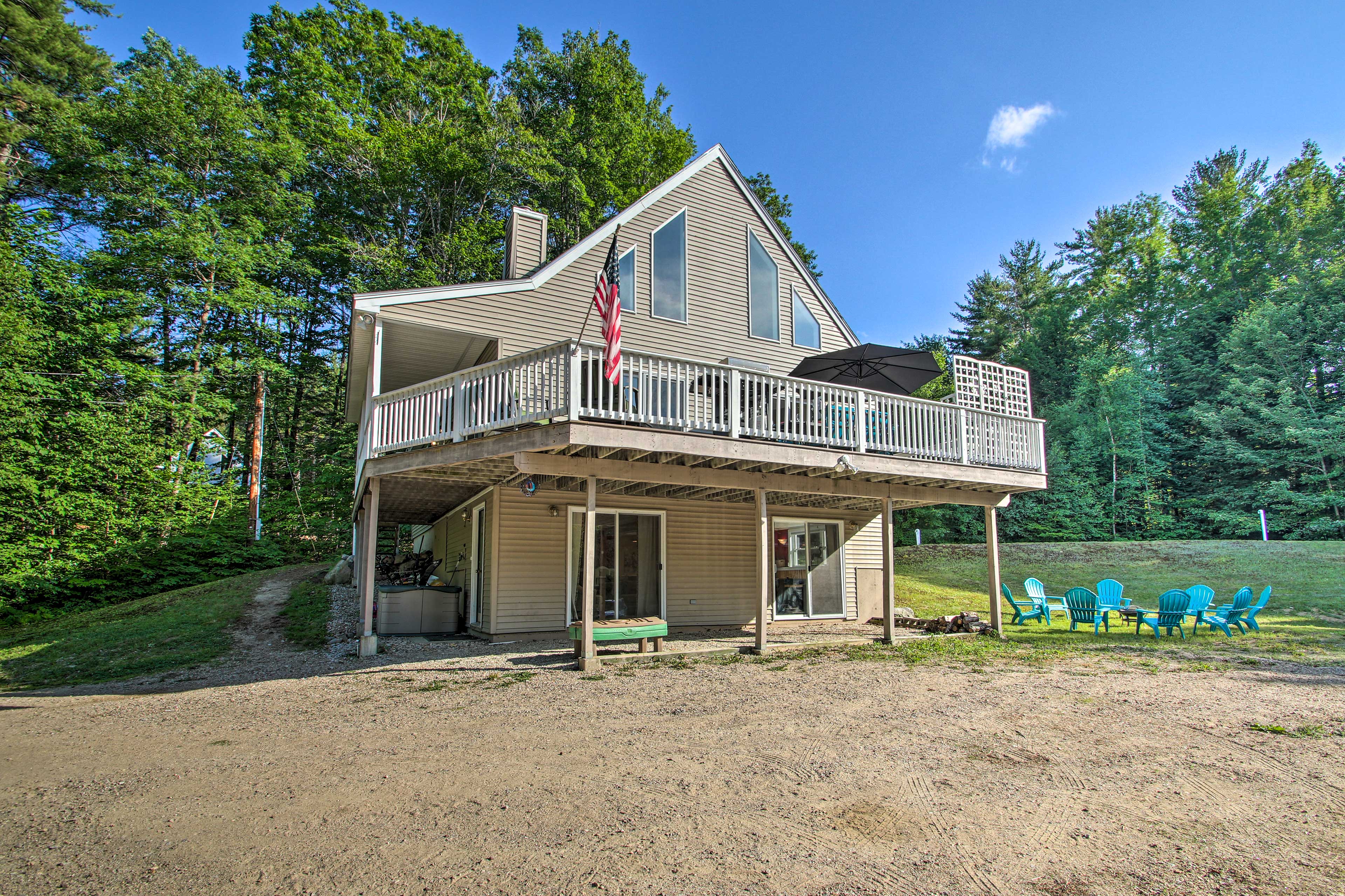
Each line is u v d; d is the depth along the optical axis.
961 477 11.05
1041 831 3.78
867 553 15.07
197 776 4.77
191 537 19.80
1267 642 10.40
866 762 4.95
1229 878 3.24
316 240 26.55
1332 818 3.95
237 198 24.31
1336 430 23.73
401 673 8.59
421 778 4.64
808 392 9.96
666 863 3.38
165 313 22.22
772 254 14.88
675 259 13.62
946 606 15.98
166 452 19.38
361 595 12.25
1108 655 9.45
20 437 16.52
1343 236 30.86
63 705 7.38
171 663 9.97
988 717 6.19
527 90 30.52
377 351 10.50
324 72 27.27
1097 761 4.96
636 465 9.16
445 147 25.75
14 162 21.41
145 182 21.89
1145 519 27.45
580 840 3.66
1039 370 32.53
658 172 31.05
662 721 6.12
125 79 24.23
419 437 9.52
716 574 13.27
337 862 3.41
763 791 4.38
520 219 14.06
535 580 11.57
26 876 3.29
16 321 16.39
